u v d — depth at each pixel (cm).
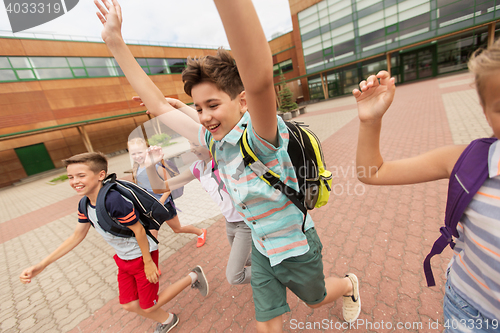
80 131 1933
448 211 80
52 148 1923
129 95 2097
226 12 55
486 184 69
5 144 1730
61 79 1778
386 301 194
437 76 2047
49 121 1739
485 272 75
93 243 422
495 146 67
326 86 2539
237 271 172
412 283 204
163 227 404
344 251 260
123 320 234
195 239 349
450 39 1914
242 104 95
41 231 566
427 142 545
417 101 1116
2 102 1568
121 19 125
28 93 1658
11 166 1747
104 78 1967
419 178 89
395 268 223
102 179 165
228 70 84
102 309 256
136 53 2062
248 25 56
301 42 2488
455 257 94
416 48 2042
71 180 156
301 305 206
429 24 1867
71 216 631
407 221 286
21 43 1620
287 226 113
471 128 573
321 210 353
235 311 216
